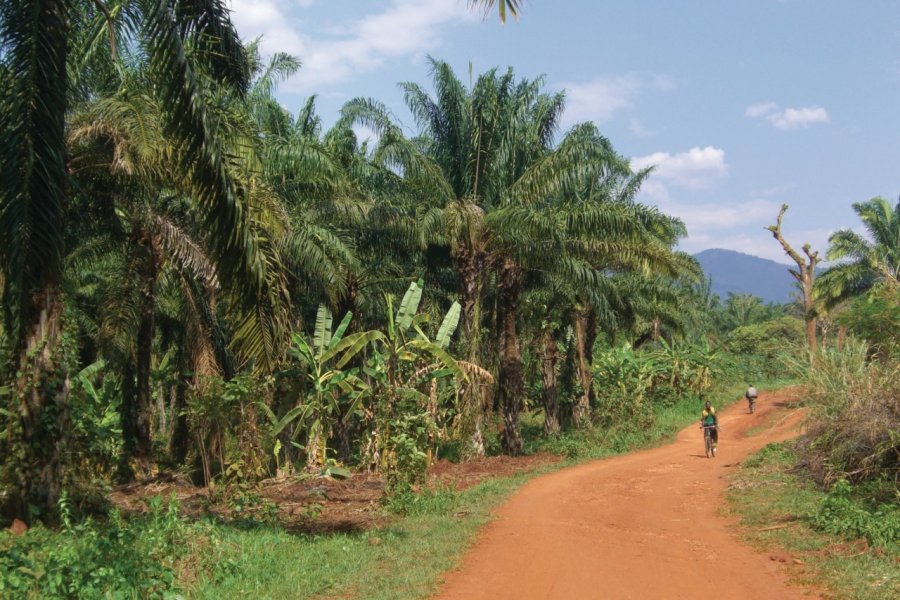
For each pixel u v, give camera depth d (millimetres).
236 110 13875
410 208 23312
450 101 23250
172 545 8195
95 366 17750
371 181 23734
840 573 8266
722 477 17453
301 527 11883
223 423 14695
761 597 7629
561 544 10352
